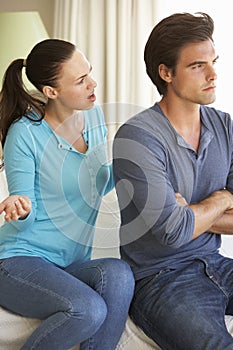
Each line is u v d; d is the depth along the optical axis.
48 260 2.27
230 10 4.03
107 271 2.14
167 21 2.22
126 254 2.30
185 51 2.19
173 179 2.23
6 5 4.25
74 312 2.02
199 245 2.29
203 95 2.20
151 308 2.13
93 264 2.20
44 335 2.05
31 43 4.25
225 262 2.31
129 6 4.08
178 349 2.05
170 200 2.14
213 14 4.05
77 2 4.13
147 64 2.31
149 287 2.19
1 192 3.08
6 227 2.32
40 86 2.32
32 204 2.23
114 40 4.10
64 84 2.29
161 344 2.11
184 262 2.26
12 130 2.30
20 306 2.17
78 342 2.08
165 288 2.15
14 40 4.26
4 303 2.23
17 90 2.35
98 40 4.15
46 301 2.07
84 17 4.17
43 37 4.25
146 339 2.20
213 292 2.16
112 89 4.12
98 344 2.12
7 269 2.18
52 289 2.07
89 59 4.16
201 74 2.20
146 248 2.25
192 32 2.18
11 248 2.25
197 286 2.16
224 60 4.05
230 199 2.26
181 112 2.26
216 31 4.04
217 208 2.21
